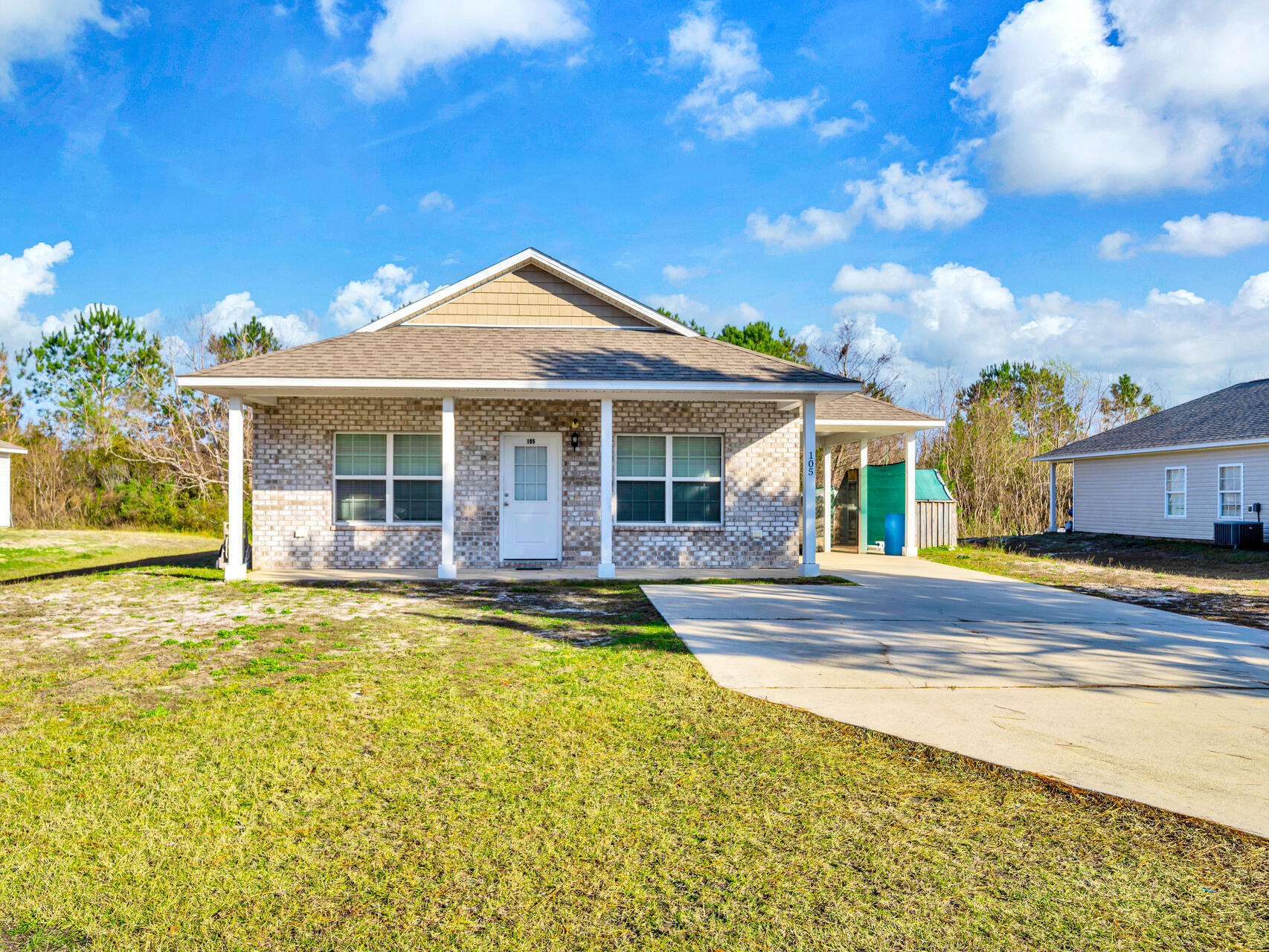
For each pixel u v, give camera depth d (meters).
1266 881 2.98
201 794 3.63
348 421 13.41
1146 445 22.58
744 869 3.02
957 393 38.34
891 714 5.05
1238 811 3.62
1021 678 6.03
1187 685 5.86
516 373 11.91
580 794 3.69
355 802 3.57
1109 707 5.28
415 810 3.50
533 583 11.55
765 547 14.03
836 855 3.14
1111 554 18.98
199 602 9.59
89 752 4.17
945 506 19.83
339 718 4.79
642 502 13.93
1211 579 13.76
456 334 14.12
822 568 14.41
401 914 2.68
